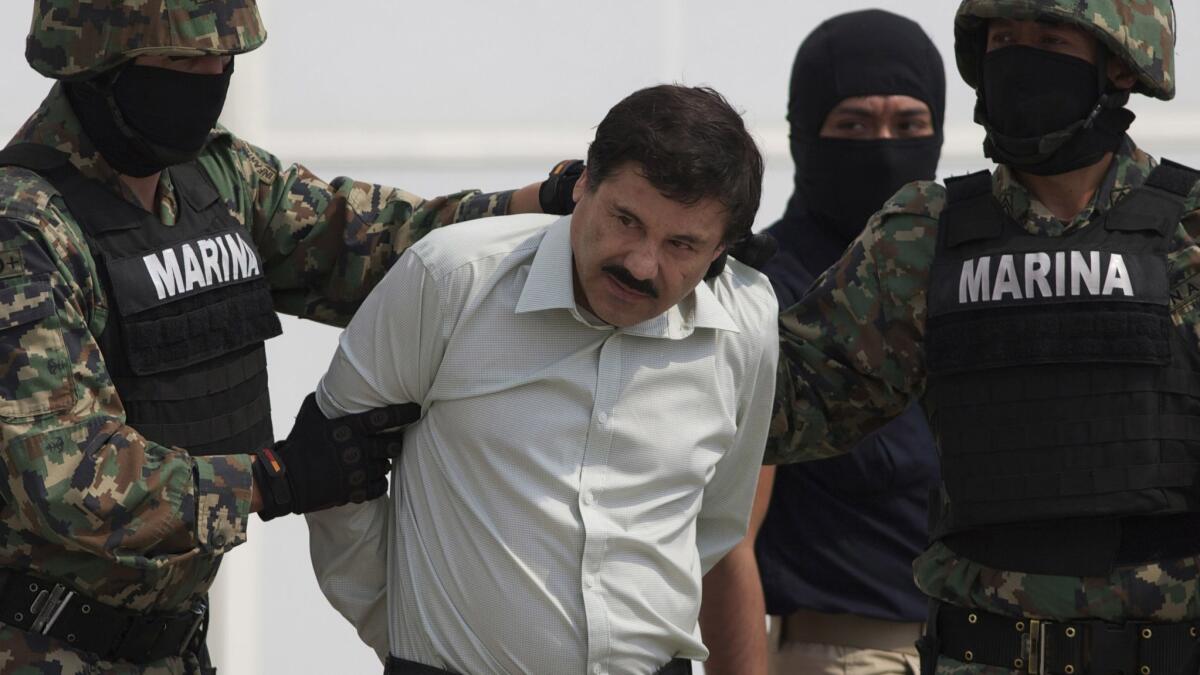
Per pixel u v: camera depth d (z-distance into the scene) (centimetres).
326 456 1152
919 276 1305
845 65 1666
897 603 1564
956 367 1270
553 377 1117
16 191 1159
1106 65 1254
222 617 1936
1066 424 1241
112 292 1179
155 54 1162
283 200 1328
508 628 1115
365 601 1200
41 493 1118
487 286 1122
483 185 1972
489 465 1120
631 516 1129
